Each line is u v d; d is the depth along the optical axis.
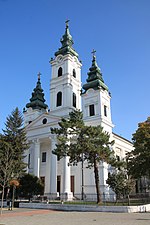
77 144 30.70
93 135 30.97
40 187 39.81
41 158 55.03
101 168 44.41
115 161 31.02
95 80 53.19
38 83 67.62
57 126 50.53
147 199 38.47
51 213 25.14
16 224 16.72
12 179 35.03
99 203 30.28
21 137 41.56
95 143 30.67
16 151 39.34
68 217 20.73
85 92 52.78
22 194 38.72
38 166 50.88
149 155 32.22
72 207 28.81
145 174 34.62
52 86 58.69
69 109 53.69
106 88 53.72
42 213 25.31
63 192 43.56
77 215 22.39
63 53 60.19
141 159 33.69
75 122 32.03
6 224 16.88
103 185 43.19
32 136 53.88
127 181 28.89
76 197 43.62
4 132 41.28
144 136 34.53
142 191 53.06
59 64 59.88
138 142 35.06
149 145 33.19
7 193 38.38
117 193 28.77
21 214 24.48
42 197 41.31
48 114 53.19
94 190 44.25
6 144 37.66
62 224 16.12
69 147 31.47
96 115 49.78
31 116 62.28
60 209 29.78
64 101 55.06
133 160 35.47
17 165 37.66
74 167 48.78
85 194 43.25
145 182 54.09
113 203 31.11
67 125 32.06
